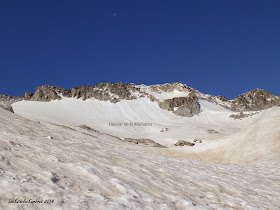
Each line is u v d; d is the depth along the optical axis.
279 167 18.09
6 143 7.76
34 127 14.98
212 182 10.67
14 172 5.50
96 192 5.72
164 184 8.31
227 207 7.39
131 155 13.41
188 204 6.68
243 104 174.62
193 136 83.00
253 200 9.00
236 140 31.64
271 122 31.39
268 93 188.75
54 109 116.50
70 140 13.17
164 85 174.25
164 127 102.50
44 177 5.66
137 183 7.41
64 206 4.54
